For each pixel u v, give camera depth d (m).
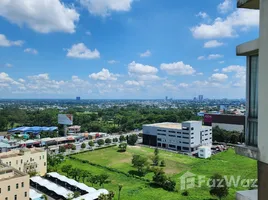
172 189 39.62
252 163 54.62
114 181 44.91
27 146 77.69
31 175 46.03
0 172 30.80
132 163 54.47
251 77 4.65
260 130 4.13
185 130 75.31
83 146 76.06
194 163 57.19
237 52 4.82
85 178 46.91
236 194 5.10
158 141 82.62
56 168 52.06
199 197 35.81
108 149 75.50
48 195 40.53
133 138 85.06
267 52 3.96
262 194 4.15
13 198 30.23
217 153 68.75
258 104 4.20
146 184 42.88
